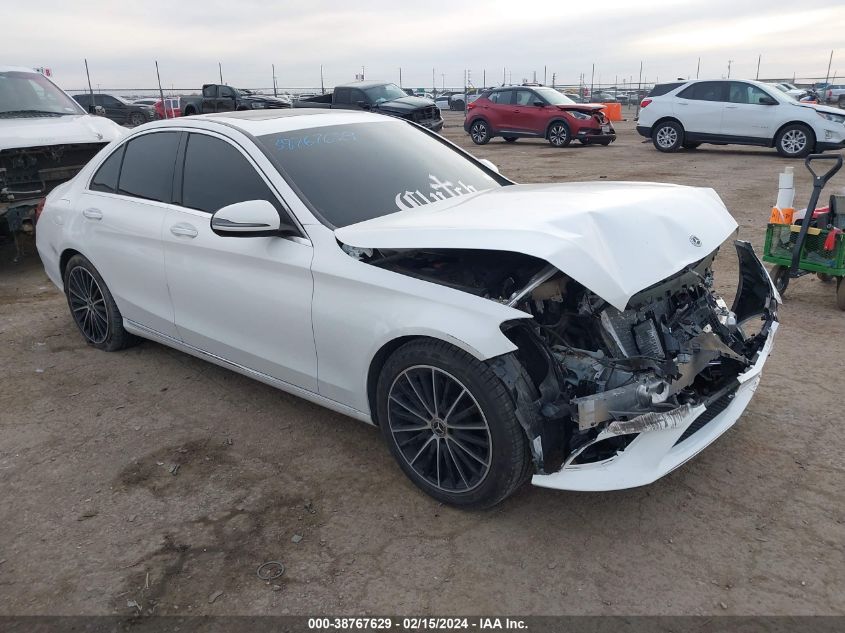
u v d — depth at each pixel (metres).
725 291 5.87
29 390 4.42
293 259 3.32
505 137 19.59
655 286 3.01
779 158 14.91
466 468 3.00
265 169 3.55
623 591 2.56
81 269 4.87
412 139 4.32
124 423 3.96
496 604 2.53
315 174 3.59
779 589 2.54
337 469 3.43
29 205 7.21
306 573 2.72
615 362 2.73
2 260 7.95
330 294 3.20
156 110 28.17
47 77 8.73
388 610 2.52
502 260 3.09
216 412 4.06
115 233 4.39
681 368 2.83
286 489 3.27
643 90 43.38
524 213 3.00
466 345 2.70
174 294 4.09
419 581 2.65
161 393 4.32
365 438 3.71
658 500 3.08
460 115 38.09
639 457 2.69
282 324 3.46
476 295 2.80
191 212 3.91
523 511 3.04
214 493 3.26
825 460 3.32
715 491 3.12
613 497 3.11
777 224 5.45
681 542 2.81
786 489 3.12
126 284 4.46
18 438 3.82
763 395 3.99
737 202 9.73
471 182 4.11
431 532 2.93
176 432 3.84
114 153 4.63
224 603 2.58
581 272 2.59
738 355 3.07
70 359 4.91
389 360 3.05
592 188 3.63
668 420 2.61
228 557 2.82
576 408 2.66
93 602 2.60
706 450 3.45
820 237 5.29
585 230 2.77
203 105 24.50
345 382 3.29
